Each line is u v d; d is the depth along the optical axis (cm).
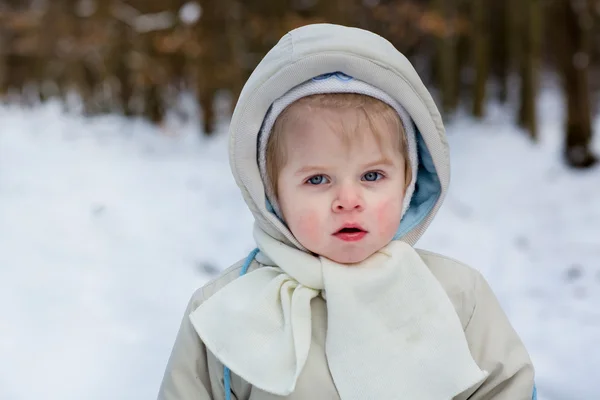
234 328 153
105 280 368
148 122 814
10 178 529
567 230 531
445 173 164
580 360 326
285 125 152
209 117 785
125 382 274
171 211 506
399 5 784
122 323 323
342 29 152
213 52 779
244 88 156
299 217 151
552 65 1052
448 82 839
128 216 473
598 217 554
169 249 430
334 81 149
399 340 150
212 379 161
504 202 599
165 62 822
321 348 153
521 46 767
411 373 148
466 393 158
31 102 934
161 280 379
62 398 261
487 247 498
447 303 154
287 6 817
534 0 752
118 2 806
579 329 363
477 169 673
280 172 154
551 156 701
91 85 866
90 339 305
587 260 470
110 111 843
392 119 153
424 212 169
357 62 148
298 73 149
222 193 570
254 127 155
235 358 151
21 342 298
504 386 158
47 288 350
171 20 787
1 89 936
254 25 786
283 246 157
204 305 159
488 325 162
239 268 172
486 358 158
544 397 292
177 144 738
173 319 332
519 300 407
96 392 267
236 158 158
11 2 901
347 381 147
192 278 389
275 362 148
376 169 150
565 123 677
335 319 149
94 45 814
